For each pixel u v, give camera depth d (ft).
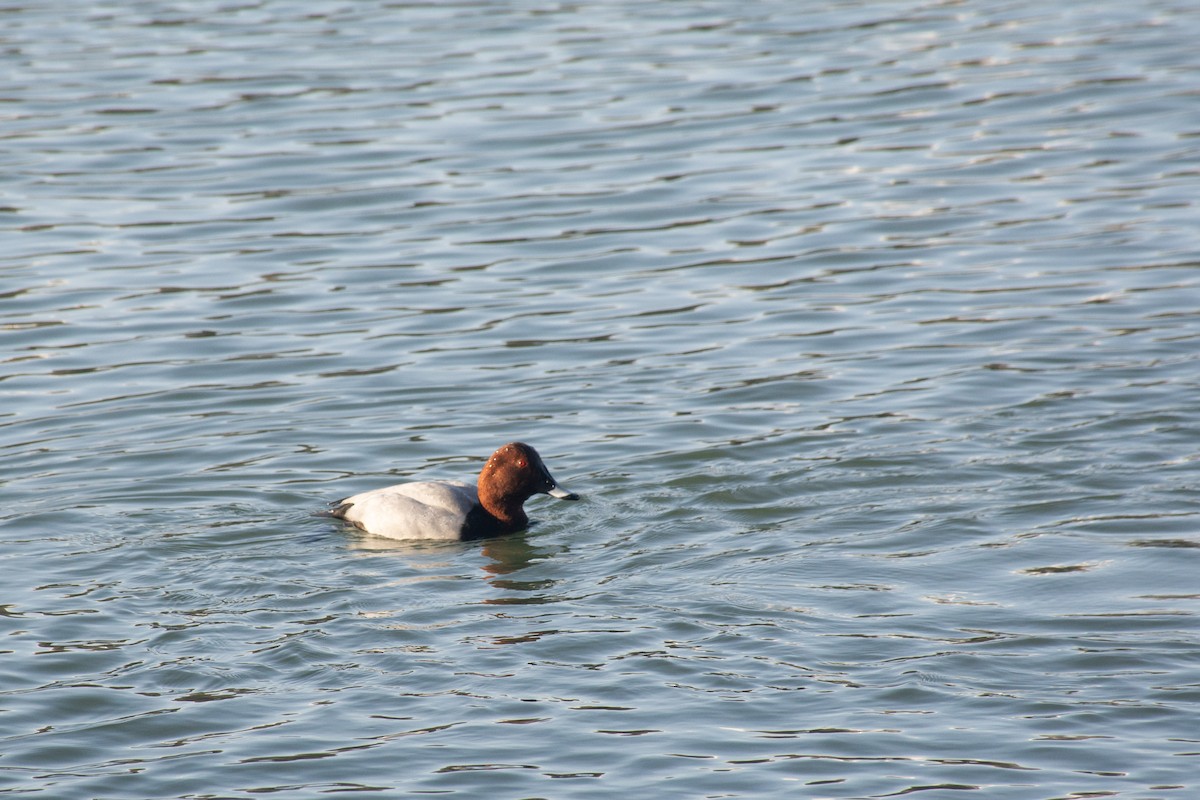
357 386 55.77
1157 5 106.93
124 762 31.48
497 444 50.60
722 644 36.01
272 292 65.62
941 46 98.68
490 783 30.42
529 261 68.90
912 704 33.04
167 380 56.75
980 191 75.41
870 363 56.49
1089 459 46.98
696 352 58.39
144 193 77.46
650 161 80.74
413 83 93.30
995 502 44.50
